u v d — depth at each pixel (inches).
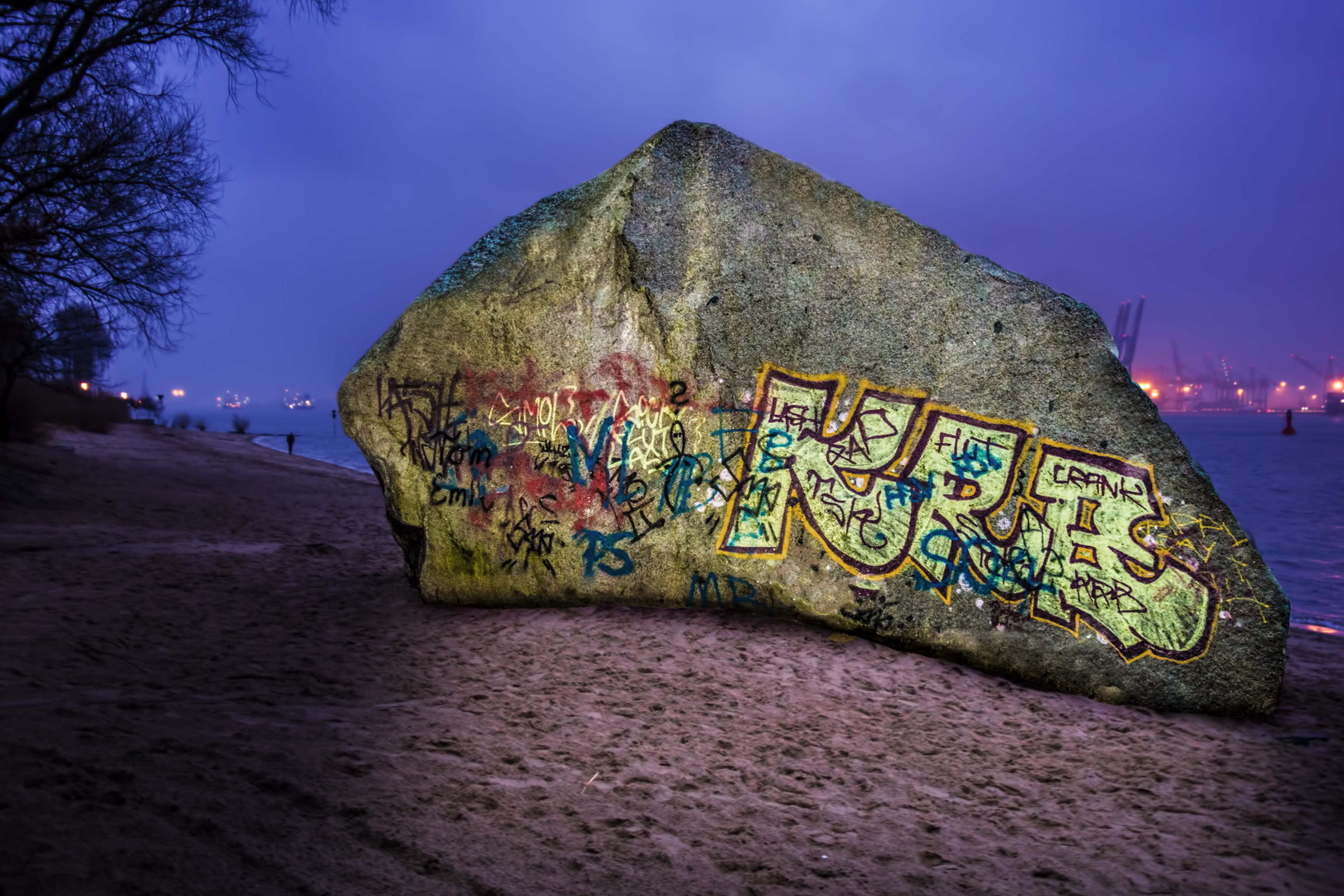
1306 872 121.5
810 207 238.8
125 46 513.0
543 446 236.8
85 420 1091.3
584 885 101.0
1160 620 200.8
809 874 110.5
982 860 119.2
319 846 99.7
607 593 233.6
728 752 150.8
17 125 473.7
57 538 320.8
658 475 231.9
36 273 522.3
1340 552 507.2
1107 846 126.8
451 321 240.5
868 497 221.0
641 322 234.2
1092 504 208.7
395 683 171.5
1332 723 192.4
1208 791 150.6
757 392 229.5
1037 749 166.1
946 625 211.6
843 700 181.6
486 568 237.8
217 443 1293.1
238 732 130.7
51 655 159.2
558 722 156.9
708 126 245.3
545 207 253.3
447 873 99.0
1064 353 216.4
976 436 217.5
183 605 225.9
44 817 91.9
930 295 226.8
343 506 573.9
